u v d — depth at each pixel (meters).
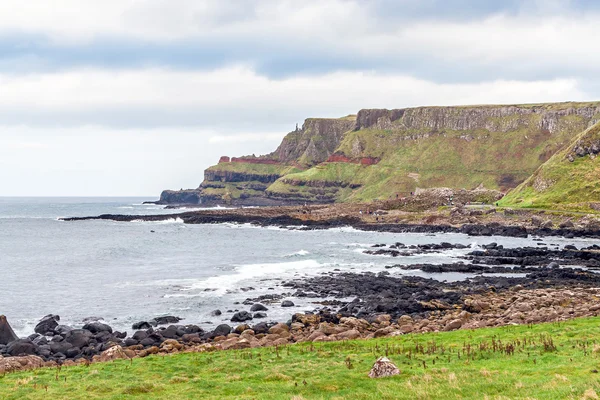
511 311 44.78
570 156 196.38
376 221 190.88
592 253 93.25
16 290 68.06
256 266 89.56
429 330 39.81
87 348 39.88
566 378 21.30
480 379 22.59
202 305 59.22
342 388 22.75
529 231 146.88
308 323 47.69
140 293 65.69
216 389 23.20
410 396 20.66
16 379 26.12
